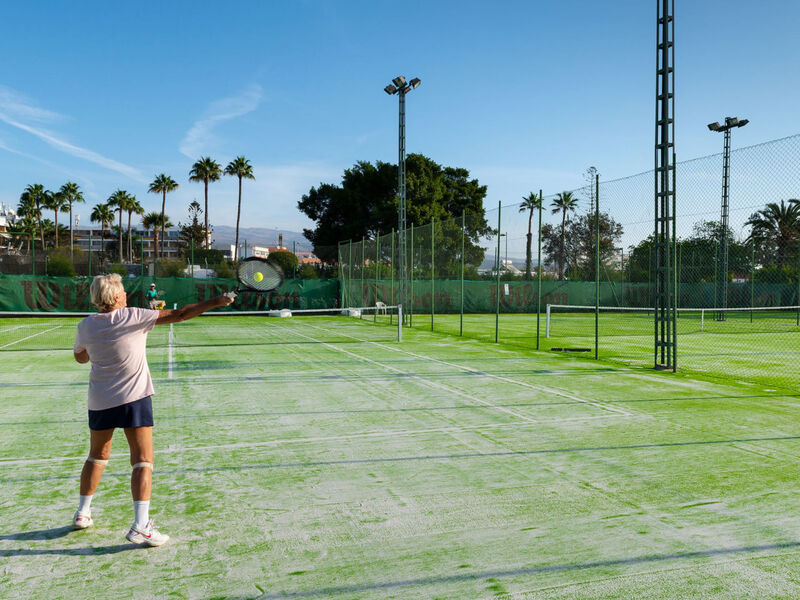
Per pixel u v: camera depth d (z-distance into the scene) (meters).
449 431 6.33
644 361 12.32
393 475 4.89
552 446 5.76
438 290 31.25
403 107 20.86
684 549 3.51
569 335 19.03
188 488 4.57
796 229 16.16
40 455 5.45
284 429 6.41
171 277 28.50
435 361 12.11
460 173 52.03
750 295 21.84
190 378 9.82
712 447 5.72
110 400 3.45
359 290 28.38
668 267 10.90
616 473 4.94
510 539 3.65
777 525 3.87
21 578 3.17
